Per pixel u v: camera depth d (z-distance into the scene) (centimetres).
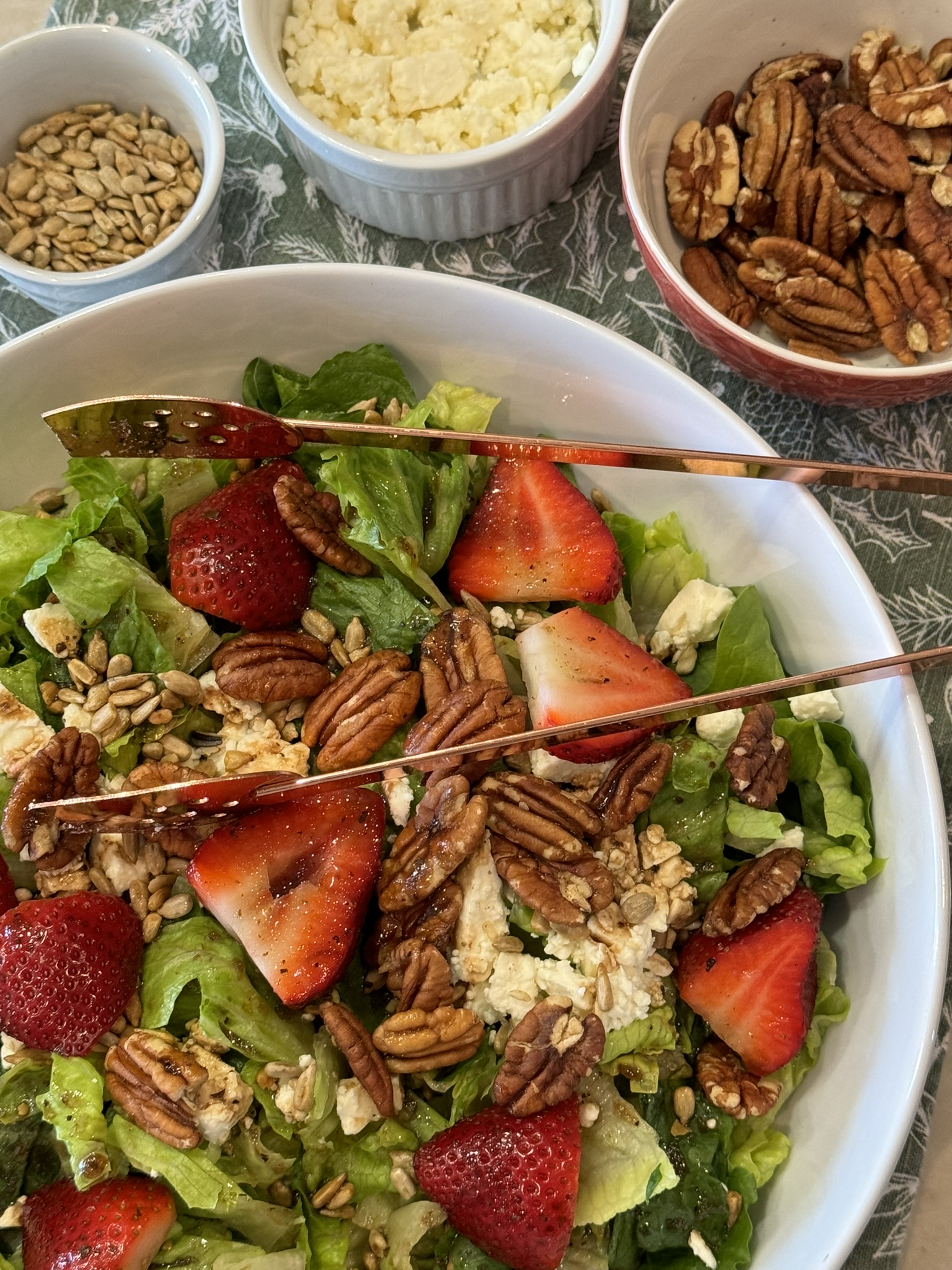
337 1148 26
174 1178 24
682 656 29
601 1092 26
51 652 28
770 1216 27
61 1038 25
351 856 26
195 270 34
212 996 25
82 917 25
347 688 28
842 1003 27
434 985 25
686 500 29
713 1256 25
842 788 28
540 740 25
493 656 27
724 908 27
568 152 31
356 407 30
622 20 30
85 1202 24
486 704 27
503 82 31
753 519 28
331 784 25
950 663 26
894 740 26
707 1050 27
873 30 31
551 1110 25
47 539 29
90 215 34
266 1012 26
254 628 28
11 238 33
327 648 29
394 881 26
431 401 30
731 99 31
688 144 31
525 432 31
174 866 27
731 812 28
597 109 31
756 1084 27
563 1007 25
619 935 26
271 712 28
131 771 27
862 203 30
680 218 31
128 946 26
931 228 30
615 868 27
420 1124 26
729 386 32
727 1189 26
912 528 32
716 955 27
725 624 29
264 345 30
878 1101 25
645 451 26
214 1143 25
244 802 25
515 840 26
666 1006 27
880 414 32
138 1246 24
